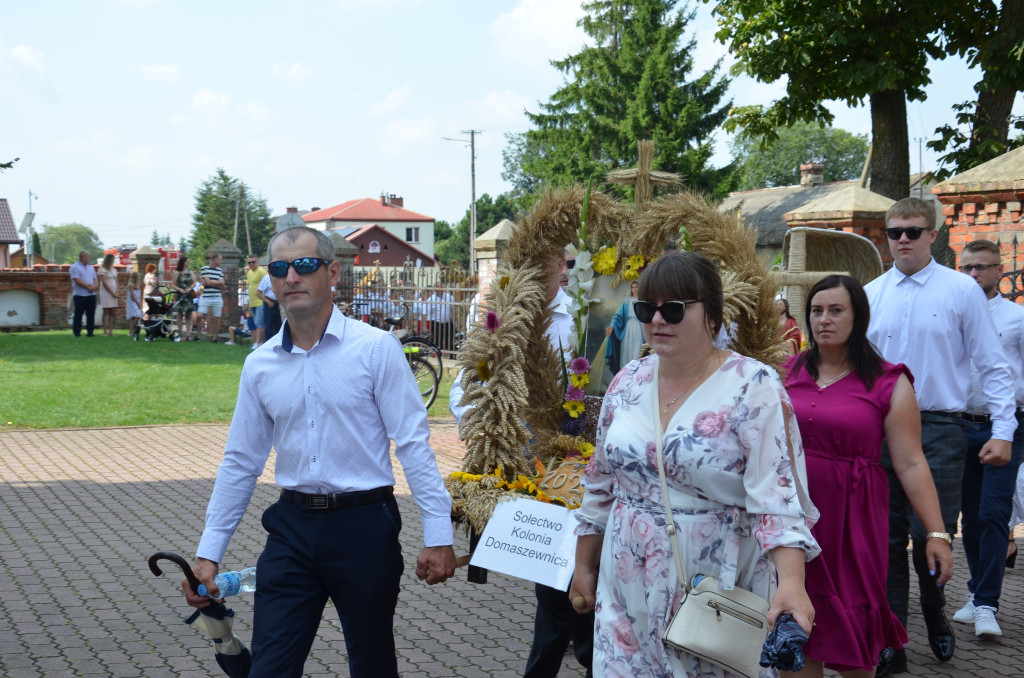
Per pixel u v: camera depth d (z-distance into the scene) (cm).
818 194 3056
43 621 495
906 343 464
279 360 317
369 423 313
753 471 258
